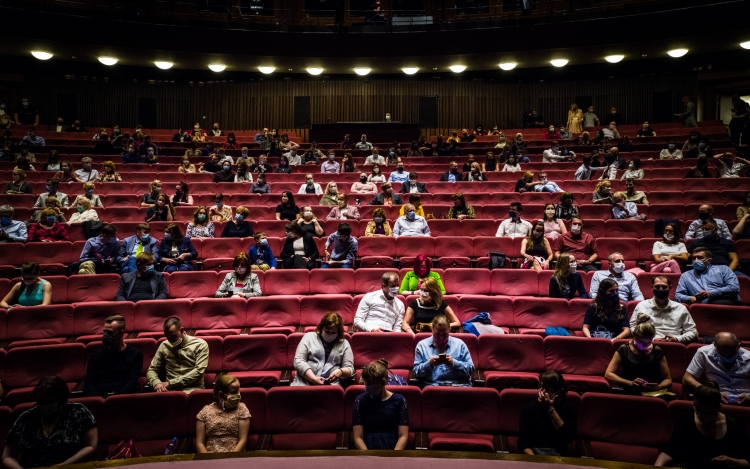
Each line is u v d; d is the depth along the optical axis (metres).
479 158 14.16
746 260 7.48
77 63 17.91
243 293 6.99
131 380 5.02
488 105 19.38
